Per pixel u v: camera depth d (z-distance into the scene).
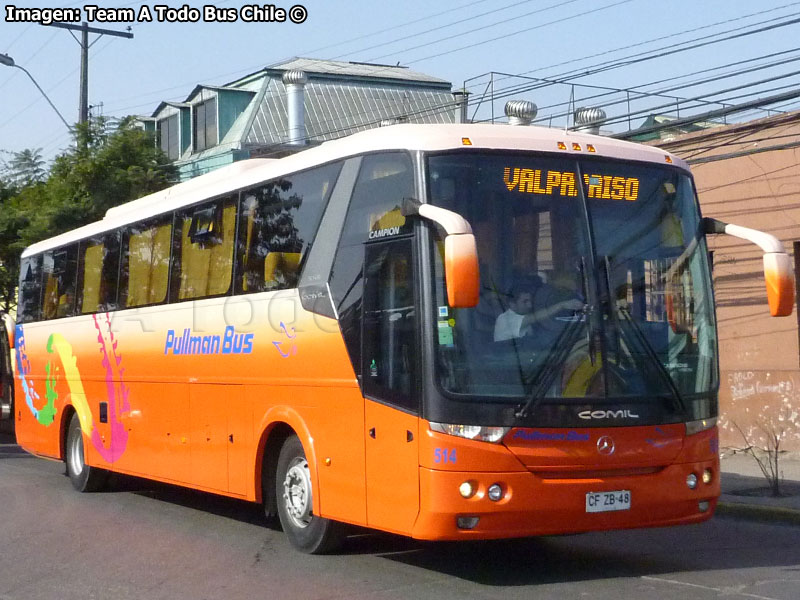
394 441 7.55
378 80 37.53
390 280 7.74
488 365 7.22
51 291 15.46
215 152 33.12
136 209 12.93
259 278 9.62
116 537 10.34
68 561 9.16
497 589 7.66
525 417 7.19
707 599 7.29
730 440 16.81
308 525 8.95
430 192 7.46
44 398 15.45
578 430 7.30
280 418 9.06
